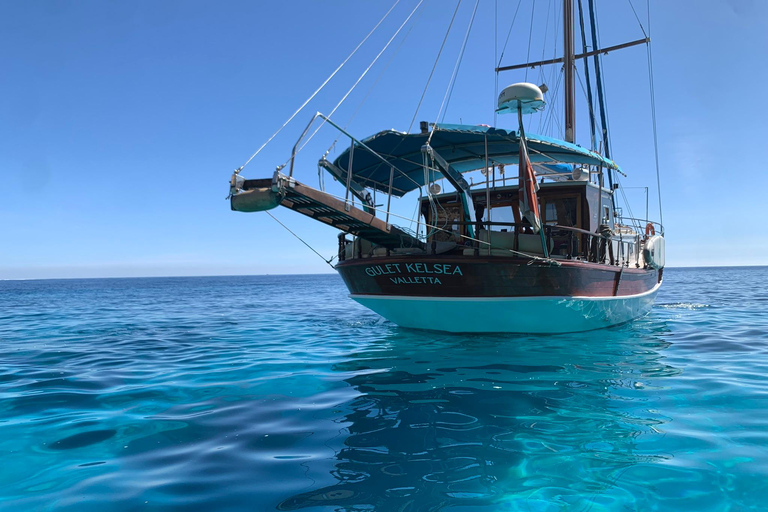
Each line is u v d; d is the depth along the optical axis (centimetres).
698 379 748
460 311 1112
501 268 1041
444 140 1153
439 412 596
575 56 2031
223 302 3353
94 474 430
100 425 569
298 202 924
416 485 396
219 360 1003
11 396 714
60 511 363
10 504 375
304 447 486
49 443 511
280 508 361
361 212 961
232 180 819
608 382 738
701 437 496
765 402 619
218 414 605
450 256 1045
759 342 1105
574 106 1884
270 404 648
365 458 454
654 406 609
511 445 482
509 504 362
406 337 1247
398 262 1096
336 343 1206
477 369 842
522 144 966
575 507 357
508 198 1299
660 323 1486
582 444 482
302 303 3106
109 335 1466
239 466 441
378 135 1084
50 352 1142
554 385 723
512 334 1166
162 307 2872
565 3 1894
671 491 380
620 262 1395
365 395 685
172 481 412
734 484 391
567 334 1207
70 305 3200
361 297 1252
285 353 1074
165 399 687
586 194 1218
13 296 4856
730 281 5769
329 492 386
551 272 1062
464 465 434
